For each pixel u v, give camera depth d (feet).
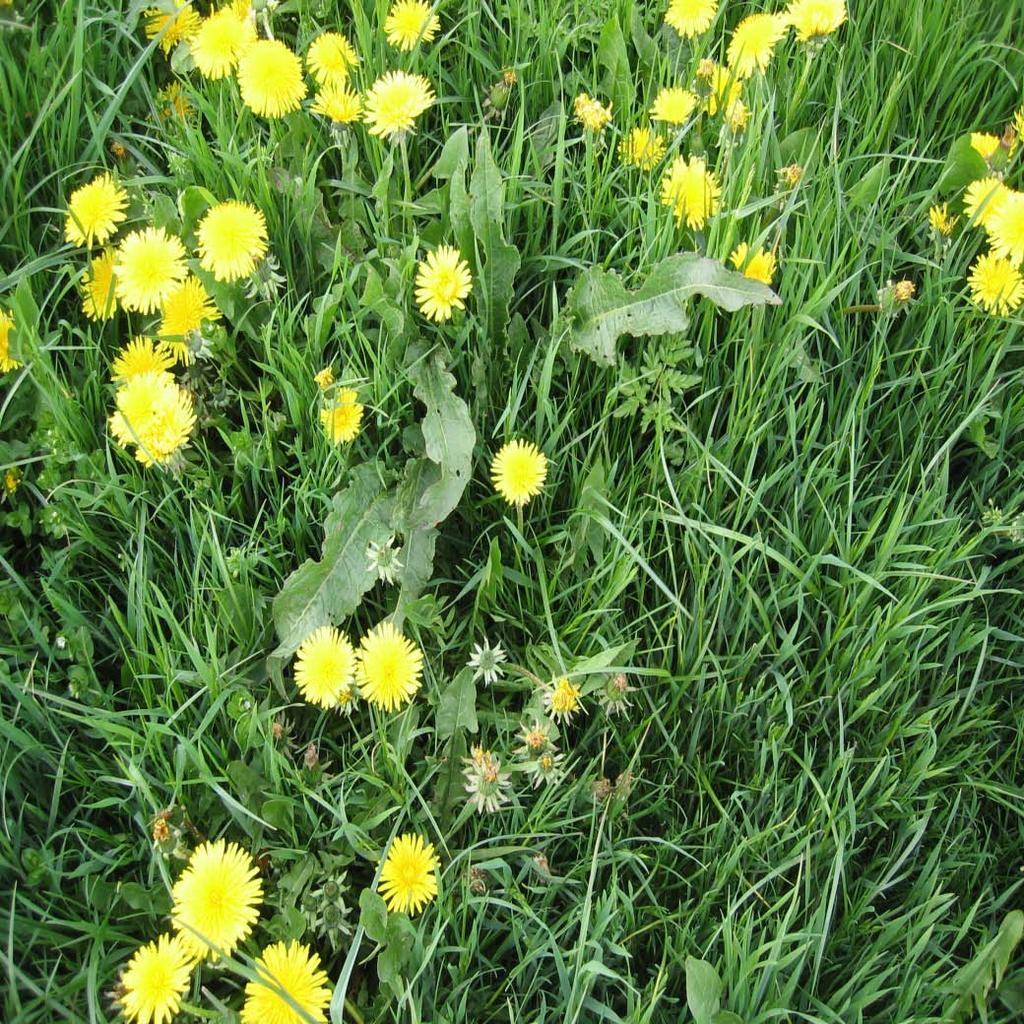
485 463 1.96
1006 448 2.14
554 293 1.98
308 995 1.53
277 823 1.68
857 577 1.90
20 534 1.93
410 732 1.73
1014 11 2.51
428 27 2.20
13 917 1.52
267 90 2.03
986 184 2.14
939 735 1.92
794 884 1.77
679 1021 1.66
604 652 1.74
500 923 1.69
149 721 1.77
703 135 2.27
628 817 1.79
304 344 2.00
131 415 1.81
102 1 2.26
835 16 2.13
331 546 1.82
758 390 1.99
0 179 2.03
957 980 1.67
